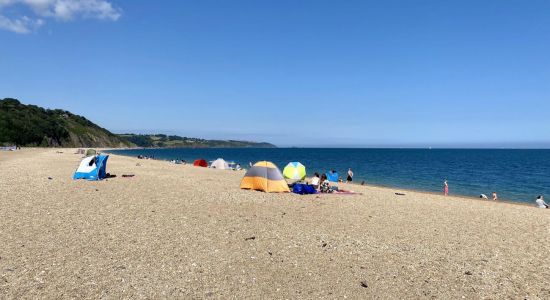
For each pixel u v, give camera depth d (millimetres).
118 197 18703
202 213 15281
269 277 8500
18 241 10297
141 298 7043
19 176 27484
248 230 12672
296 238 11922
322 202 20172
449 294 8070
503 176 57625
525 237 13812
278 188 23641
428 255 10812
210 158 129375
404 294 7949
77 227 12125
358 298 7621
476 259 10648
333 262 9773
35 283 7461
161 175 33750
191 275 8352
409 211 18625
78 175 27062
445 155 168875
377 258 10281
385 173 61062
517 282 8930
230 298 7293
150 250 9984
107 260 9047
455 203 23500
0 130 141875
